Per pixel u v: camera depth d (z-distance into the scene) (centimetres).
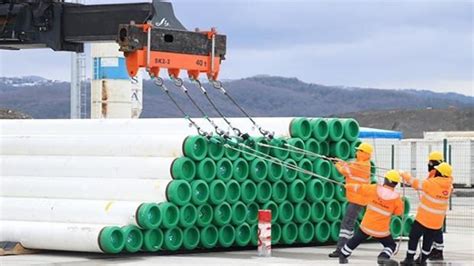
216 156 2378
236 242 2439
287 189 2509
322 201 2572
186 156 2334
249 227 2456
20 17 2445
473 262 2316
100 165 2445
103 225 2306
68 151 2541
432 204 2194
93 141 2500
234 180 2409
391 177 2158
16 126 2748
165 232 2325
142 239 2300
